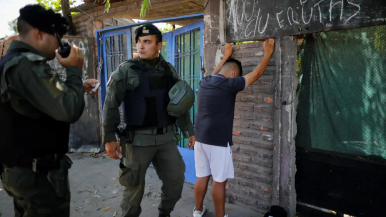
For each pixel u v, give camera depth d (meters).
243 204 2.88
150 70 2.23
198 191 2.55
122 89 2.13
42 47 1.37
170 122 2.31
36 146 1.32
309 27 2.21
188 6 3.94
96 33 4.66
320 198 2.46
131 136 2.17
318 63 2.37
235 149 2.88
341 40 2.22
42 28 1.32
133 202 2.23
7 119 1.27
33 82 1.21
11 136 1.27
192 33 3.46
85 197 3.14
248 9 2.56
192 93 2.28
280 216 2.33
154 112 2.20
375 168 2.13
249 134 2.76
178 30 3.71
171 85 2.33
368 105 2.15
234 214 2.73
